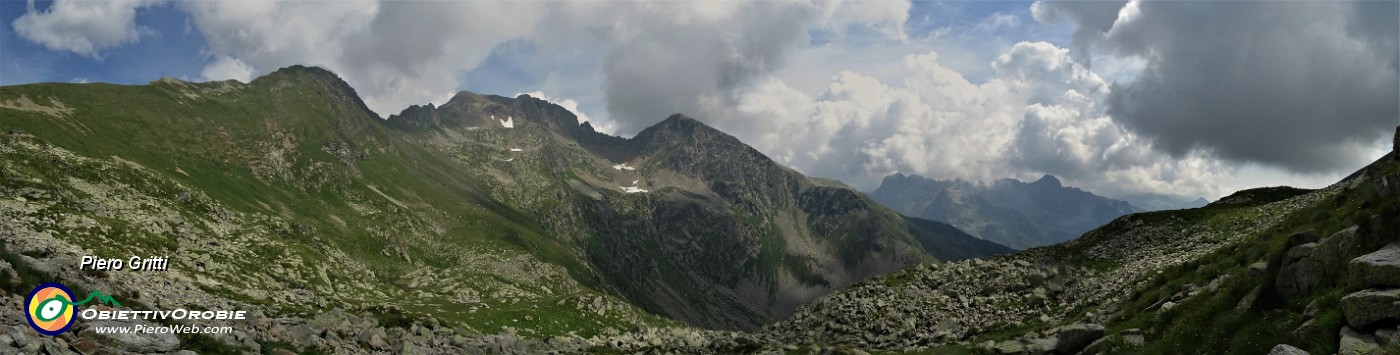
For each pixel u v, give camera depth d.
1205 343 22.22
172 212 100.88
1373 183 28.55
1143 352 24.31
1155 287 37.47
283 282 84.06
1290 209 59.94
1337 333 16.95
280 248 102.25
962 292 58.34
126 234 72.69
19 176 80.00
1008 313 49.44
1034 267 61.62
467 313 84.56
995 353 33.81
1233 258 32.41
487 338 49.84
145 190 117.38
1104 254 64.31
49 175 99.38
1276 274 22.23
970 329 46.09
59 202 77.94
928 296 58.97
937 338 46.16
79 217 70.88
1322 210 31.83
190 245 81.94
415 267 186.50
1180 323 24.75
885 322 53.31
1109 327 30.83
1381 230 20.31
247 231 119.88
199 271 68.81
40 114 179.75
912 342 46.78
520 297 119.88
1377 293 15.84
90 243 64.62
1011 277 57.53
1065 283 53.09
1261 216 61.66
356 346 32.09
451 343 43.69
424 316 64.12
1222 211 71.12
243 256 88.31
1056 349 29.66
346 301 85.38
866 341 50.38
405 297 109.94
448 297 115.25
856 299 62.81
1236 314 22.00
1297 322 19.05
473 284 128.38
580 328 89.38
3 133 127.19
